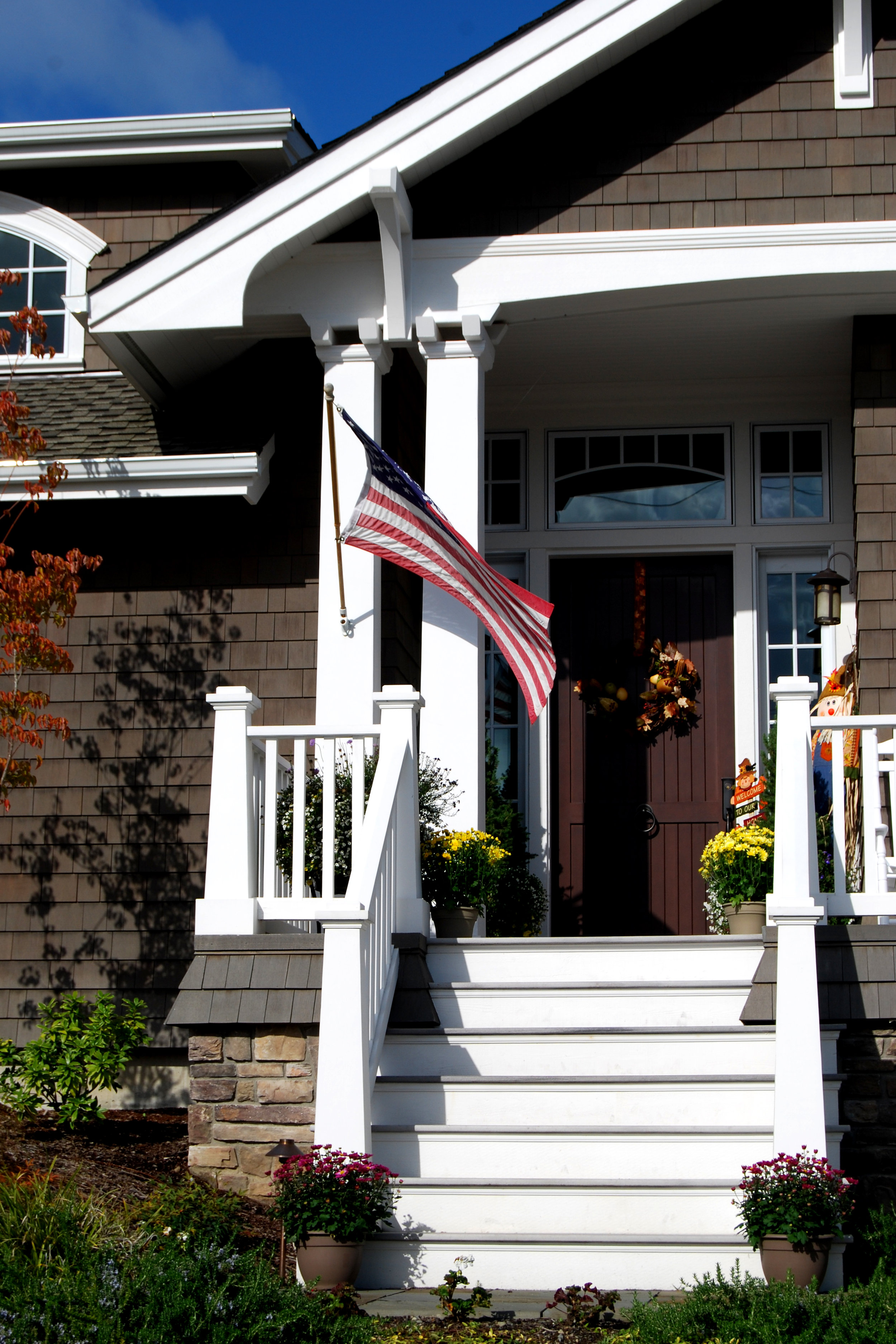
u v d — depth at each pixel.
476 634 8.25
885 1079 6.51
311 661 8.98
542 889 9.42
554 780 10.32
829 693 8.88
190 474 8.74
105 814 8.94
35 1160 6.56
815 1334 4.58
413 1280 5.67
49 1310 4.50
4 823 8.98
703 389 10.22
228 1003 6.62
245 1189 6.50
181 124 10.27
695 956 6.94
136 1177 6.52
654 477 10.37
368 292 8.69
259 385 9.38
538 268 8.55
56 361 10.48
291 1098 6.58
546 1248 5.64
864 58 8.56
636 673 10.38
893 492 8.74
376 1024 6.37
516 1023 6.79
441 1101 6.28
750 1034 6.41
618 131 8.65
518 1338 4.94
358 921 5.90
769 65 8.62
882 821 7.58
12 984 8.82
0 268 10.69
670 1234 5.70
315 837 7.52
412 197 8.69
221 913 6.82
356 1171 5.49
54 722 7.94
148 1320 4.49
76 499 8.90
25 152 10.48
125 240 10.62
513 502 10.44
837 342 9.45
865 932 6.63
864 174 8.47
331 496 8.66
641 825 10.19
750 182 8.52
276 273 8.76
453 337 8.66
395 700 7.09
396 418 9.23
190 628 9.09
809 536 10.12
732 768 10.14
